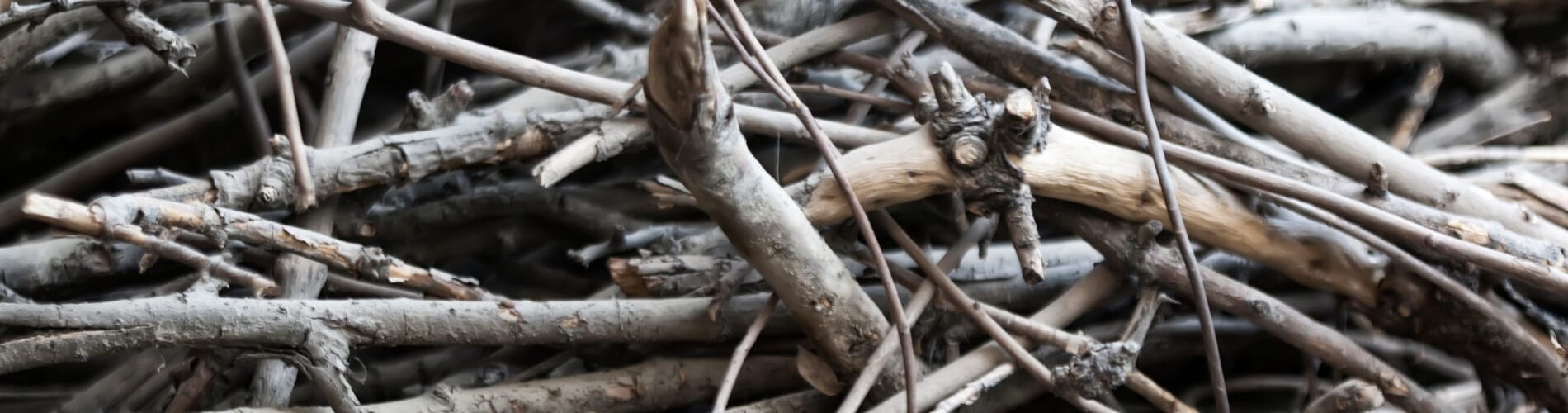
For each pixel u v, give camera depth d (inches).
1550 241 41.7
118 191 47.1
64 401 43.1
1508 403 42.7
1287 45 46.9
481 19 48.5
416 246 44.5
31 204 36.7
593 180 45.5
